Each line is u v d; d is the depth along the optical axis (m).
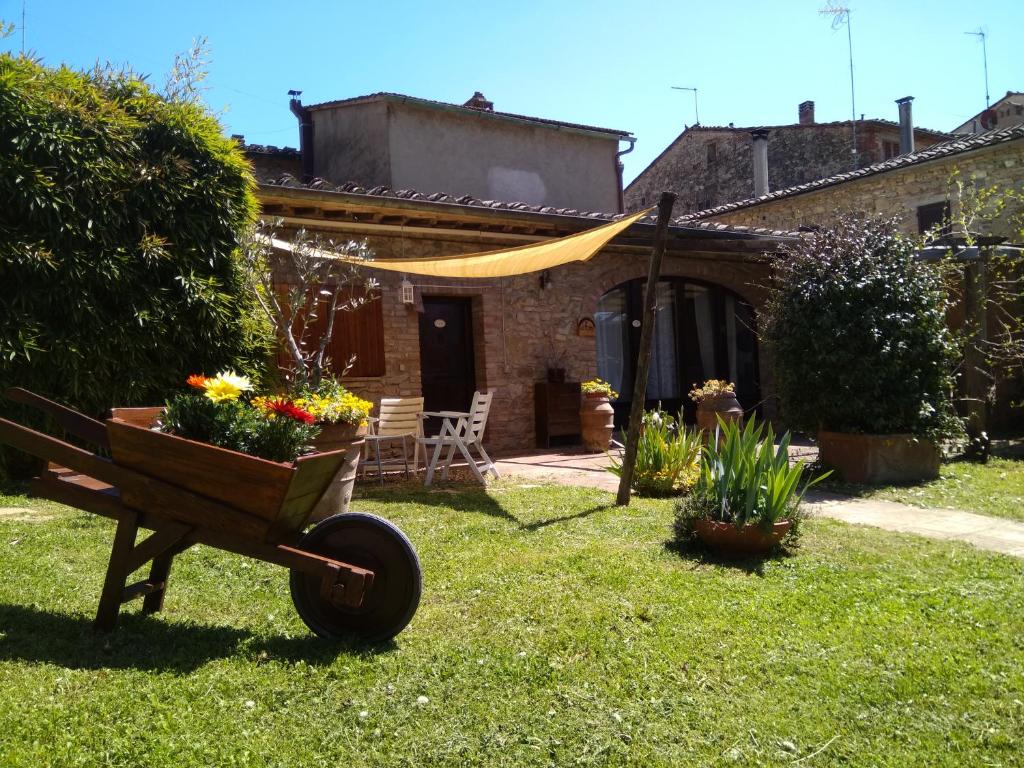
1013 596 4.11
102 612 3.11
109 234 6.18
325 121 14.28
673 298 12.80
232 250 6.86
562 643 3.26
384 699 2.71
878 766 2.46
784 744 2.56
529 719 2.64
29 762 2.13
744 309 13.37
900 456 7.77
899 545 5.18
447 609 3.63
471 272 8.05
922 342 7.89
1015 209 12.15
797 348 8.25
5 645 2.90
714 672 3.07
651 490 6.65
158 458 3.04
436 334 10.05
